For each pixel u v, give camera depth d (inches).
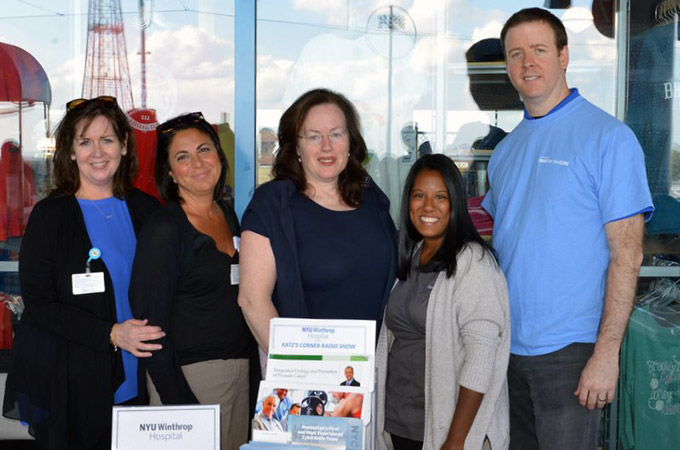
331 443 65.8
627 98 126.6
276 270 84.9
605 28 126.0
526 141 93.3
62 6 125.3
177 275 85.8
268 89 126.7
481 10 126.6
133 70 126.3
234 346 90.4
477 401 76.9
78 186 92.5
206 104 126.6
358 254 87.3
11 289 127.0
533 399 90.8
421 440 83.1
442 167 81.7
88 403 86.9
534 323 89.3
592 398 85.5
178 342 87.4
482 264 79.6
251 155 126.5
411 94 127.5
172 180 91.7
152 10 125.1
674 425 122.6
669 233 125.4
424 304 82.2
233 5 124.7
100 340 85.7
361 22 126.5
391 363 86.7
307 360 69.3
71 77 126.6
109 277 89.4
